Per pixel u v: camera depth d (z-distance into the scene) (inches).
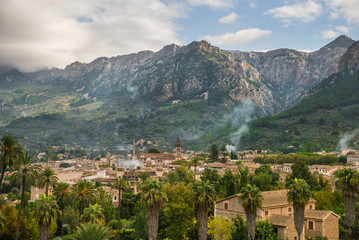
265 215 3954.2
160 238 4266.7
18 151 3777.1
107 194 6043.3
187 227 4205.2
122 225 4950.8
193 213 4303.6
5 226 3934.5
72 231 4980.3
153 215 3501.5
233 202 4266.7
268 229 3752.5
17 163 3747.5
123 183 4694.9
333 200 5162.4
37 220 3799.2
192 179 7431.1
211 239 3966.5
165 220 4308.6
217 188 5753.0
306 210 4409.5
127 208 5531.5
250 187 3454.7
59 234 5007.4
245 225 3868.1
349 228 3932.1
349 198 3727.9
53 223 4734.3
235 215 4224.9
